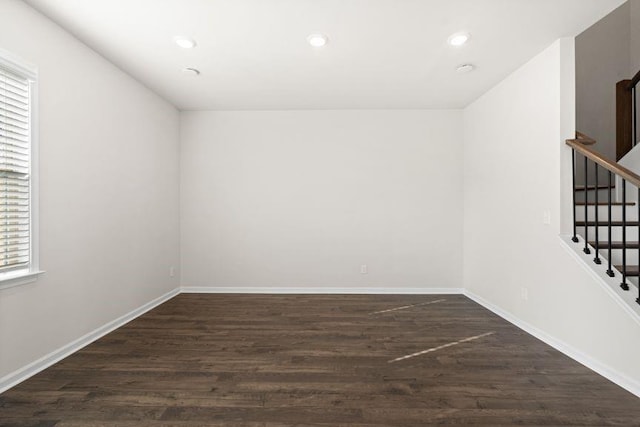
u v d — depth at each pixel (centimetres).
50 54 244
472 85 376
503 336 301
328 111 464
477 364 245
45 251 239
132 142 352
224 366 240
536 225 302
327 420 178
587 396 201
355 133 464
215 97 416
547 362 248
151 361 248
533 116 308
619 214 293
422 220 461
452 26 258
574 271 256
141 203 369
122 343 283
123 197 336
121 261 332
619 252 259
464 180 455
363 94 406
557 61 276
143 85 374
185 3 228
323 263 465
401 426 173
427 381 220
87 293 283
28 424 173
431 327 325
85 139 281
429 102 434
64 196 258
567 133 273
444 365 243
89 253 286
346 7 234
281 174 466
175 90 392
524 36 271
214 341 288
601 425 174
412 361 250
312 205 465
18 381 216
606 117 437
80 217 276
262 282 466
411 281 461
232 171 467
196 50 296
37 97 231
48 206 242
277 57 310
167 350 269
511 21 250
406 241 461
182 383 216
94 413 183
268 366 241
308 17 246
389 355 261
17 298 217
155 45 286
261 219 467
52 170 246
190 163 465
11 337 213
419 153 460
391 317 357
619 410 187
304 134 466
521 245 325
